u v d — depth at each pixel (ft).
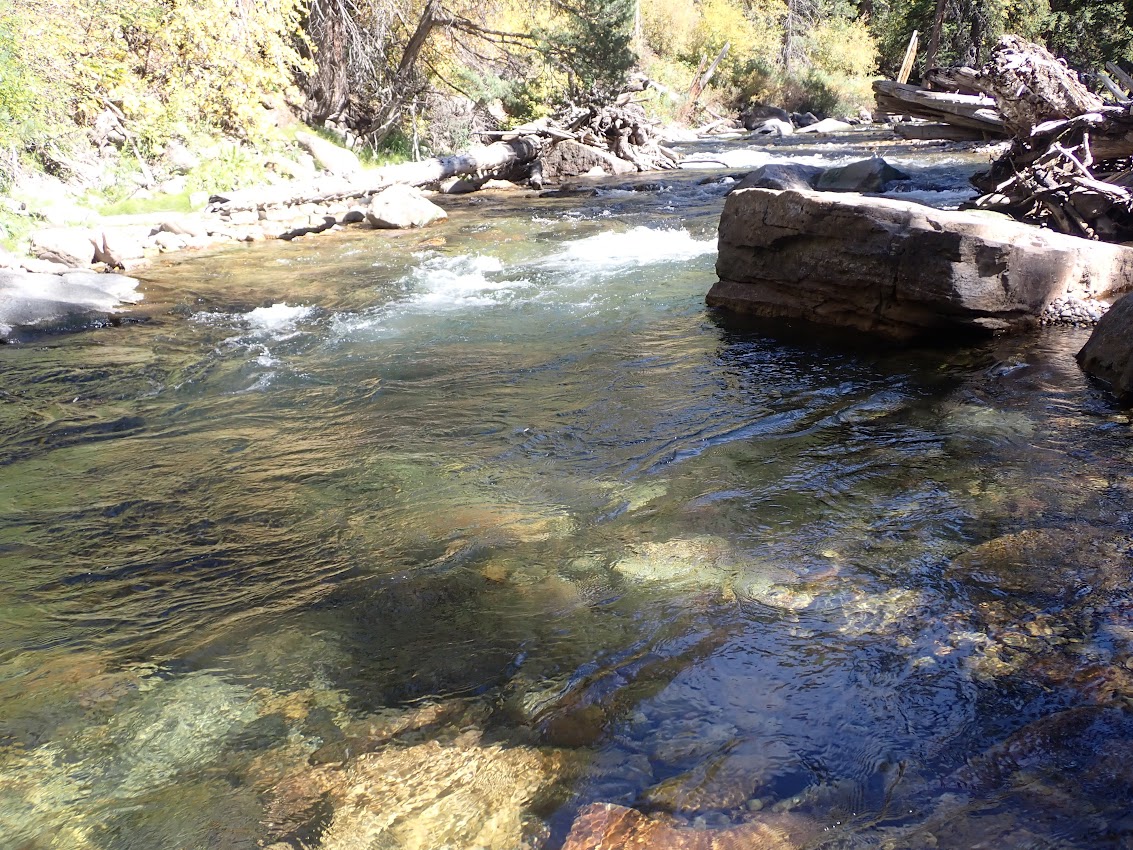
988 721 7.69
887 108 45.70
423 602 10.28
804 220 21.62
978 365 18.16
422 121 72.90
